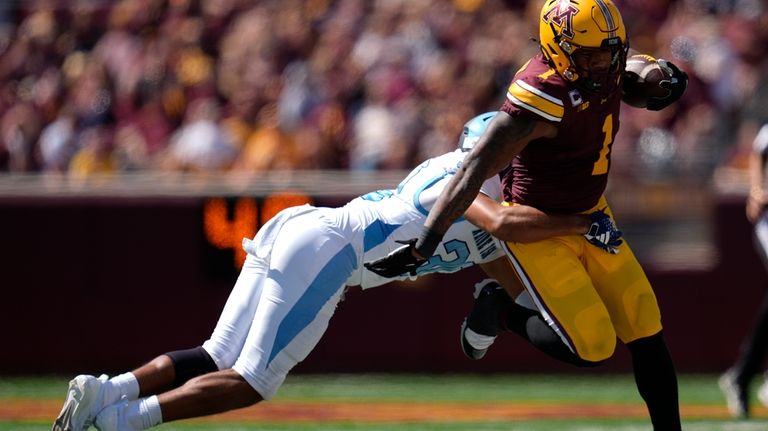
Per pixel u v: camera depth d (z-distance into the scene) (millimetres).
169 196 30547
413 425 23078
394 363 30844
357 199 16609
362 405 26000
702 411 24938
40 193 30672
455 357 30781
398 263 15469
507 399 27016
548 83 14977
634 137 33844
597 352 15867
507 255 16297
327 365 30953
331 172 32156
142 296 30562
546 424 23203
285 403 26250
